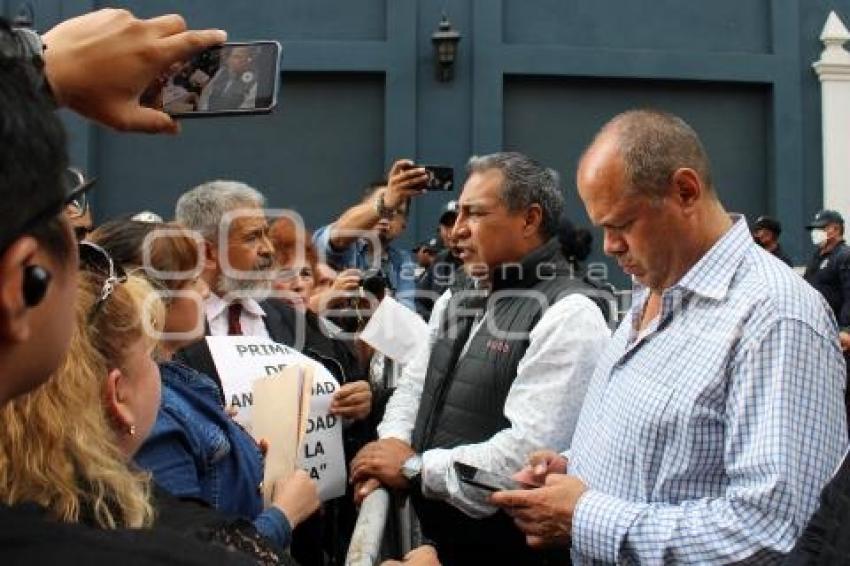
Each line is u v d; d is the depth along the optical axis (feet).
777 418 5.02
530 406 7.00
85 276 4.12
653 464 5.51
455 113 27.53
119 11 3.31
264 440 6.62
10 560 2.27
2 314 2.19
